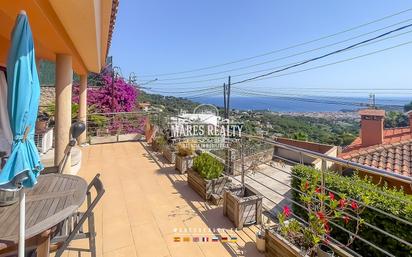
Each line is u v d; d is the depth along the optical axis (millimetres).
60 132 4797
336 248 2236
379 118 10148
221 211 3760
